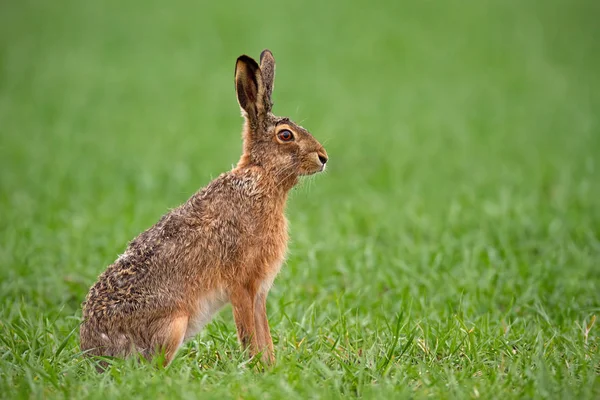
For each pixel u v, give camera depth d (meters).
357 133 34.00
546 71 46.12
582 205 22.95
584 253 18.30
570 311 15.18
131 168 28.56
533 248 19.42
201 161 29.58
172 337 12.52
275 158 13.37
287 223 13.72
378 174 27.88
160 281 12.55
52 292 16.72
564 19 56.44
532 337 13.54
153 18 56.47
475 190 25.47
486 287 16.33
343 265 18.09
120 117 37.31
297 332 14.08
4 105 38.91
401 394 10.98
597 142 32.19
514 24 55.44
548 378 11.38
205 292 12.87
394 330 13.37
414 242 20.03
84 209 23.64
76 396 11.09
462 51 50.06
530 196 24.19
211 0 60.97
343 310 15.21
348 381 11.78
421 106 39.31
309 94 41.06
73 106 39.09
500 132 34.50
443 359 12.73
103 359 12.28
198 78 44.72
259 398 10.76
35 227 21.09
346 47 50.69
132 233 20.31
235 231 12.90
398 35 53.06
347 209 22.55
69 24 55.09
